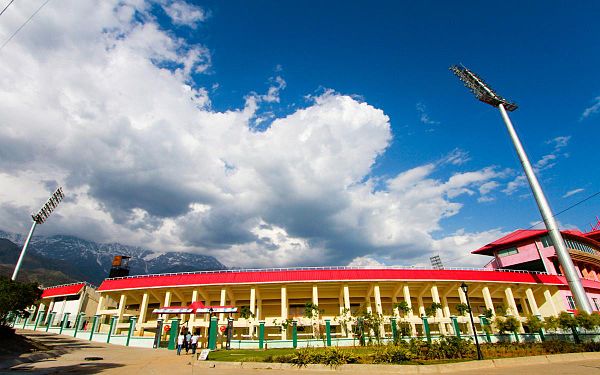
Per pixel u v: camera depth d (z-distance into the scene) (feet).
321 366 57.93
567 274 123.13
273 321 112.98
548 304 151.43
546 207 131.54
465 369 57.41
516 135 145.38
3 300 74.43
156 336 100.94
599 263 176.86
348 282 125.70
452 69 167.94
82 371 54.44
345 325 112.37
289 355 66.08
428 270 132.67
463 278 134.00
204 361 66.49
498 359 62.08
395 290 140.26
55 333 130.11
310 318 114.01
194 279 125.80
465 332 132.05
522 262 168.14
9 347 68.74
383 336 108.88
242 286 125.59
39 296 83.35
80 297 160.25
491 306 135.44
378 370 55.93
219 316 116.67
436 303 125.29
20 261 140.46
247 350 88.74
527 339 108.27
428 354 66.54
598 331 112.88
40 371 52.70
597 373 49.24
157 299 140.67
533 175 136.77
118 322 129.18
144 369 58.13
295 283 123.85
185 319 124.47
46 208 152.56
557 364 61.46
